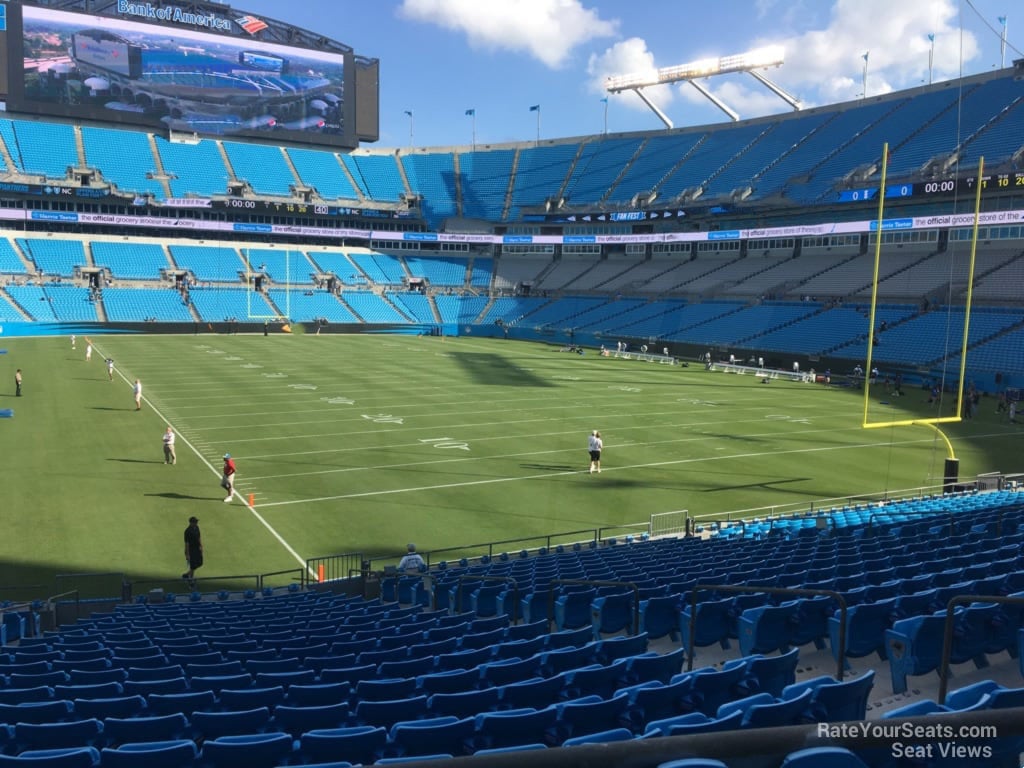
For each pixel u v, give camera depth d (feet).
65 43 245.04
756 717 14.19
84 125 258.37
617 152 290.15
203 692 23.49
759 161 244.01
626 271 267.59
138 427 104.27
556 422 116.88
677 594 34.12
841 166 216.54
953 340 162.91
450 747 17.21
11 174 228.43
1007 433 114.83
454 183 303.27
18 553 60.29
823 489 83.66
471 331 265.75
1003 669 26.50
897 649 24.49
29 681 27.14
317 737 17.03
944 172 185.37
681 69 275.59
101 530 65.82
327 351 199.41
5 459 86.69
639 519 72.90
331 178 286.46
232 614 42.93
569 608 37.47
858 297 195.21
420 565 54.39
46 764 16.58
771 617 29.04
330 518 71.05
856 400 143.13
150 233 257.75
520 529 69.62
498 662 24.62
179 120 263.29
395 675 26.58
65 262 233.76
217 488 78.74
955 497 75.46
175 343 206.08
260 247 271.90
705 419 122.21
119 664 29.86
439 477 85.46
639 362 200.03
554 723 17.60
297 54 278.26
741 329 205.87
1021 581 31.32
